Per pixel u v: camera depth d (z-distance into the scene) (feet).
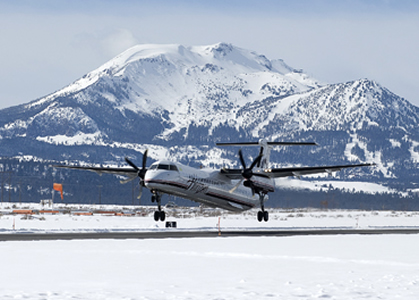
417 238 211.00
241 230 256.52
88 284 101.35
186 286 99.91
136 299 88.43
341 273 116.06
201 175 273.13
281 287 99.60
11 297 89.71
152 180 251.19
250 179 285.02
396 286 100.58
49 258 136.05
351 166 277.64
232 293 93.71
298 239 200.85
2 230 220.43
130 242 178.91
